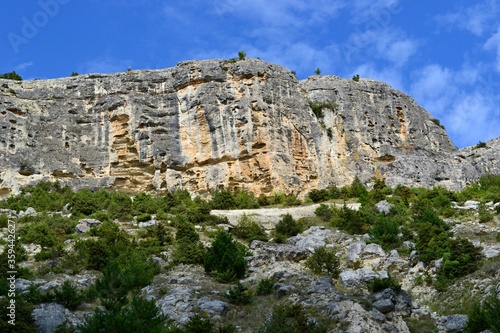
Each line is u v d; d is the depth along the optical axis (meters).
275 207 69.44
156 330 30.92
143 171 75.88
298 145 77.44
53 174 73.81
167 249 51.59
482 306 37.16
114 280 40.00
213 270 46.19
